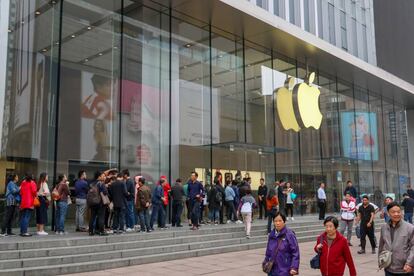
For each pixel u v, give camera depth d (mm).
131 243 11734
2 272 8680
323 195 21359
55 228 13531
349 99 30719
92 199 12000
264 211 20078
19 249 9922
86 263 10031
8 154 14312
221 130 20969
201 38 20844
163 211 14844
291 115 25125
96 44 17016
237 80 22328
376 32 31906
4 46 14531
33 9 15469
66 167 15570
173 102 19125
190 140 19500
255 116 22969
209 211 17109
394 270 5410
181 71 19672
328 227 5770
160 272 9906
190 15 19984
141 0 18375
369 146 32062
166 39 19297
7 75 14508
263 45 23797
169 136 18719
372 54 31250
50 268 9352
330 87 29000
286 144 24453
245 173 21750
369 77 29688
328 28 27156
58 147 15453
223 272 9969
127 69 17766
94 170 16266
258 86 23469
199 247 13055
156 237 12867
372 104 33531
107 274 9594
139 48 18281
